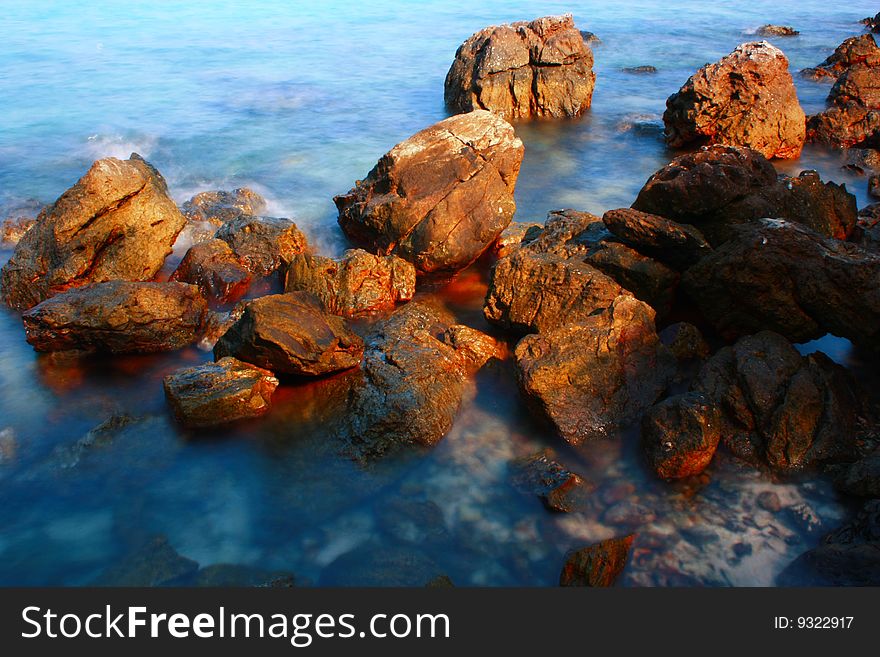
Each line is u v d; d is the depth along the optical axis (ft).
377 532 28.19
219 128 79.82
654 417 30.91
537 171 68.13
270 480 30.86
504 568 26.45
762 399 30.89
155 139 75.56
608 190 63.26
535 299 38.75
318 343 35.42
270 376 35.88
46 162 68.28
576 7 161.89
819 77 97.96
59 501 29.81
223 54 113.70
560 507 28.76
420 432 32.35
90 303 38.40
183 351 40.09
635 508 28.91
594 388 33.04
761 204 41.78
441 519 28.71
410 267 45.78
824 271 34.37
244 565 26.71
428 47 121.49
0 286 45.11
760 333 34.19
